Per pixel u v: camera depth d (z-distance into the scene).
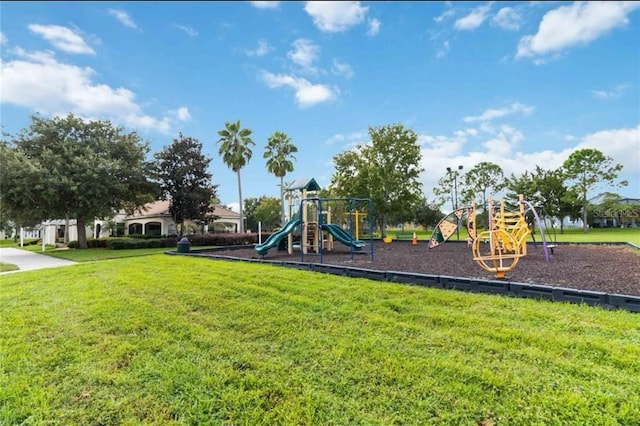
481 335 2.97
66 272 7.23
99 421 2.05
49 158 15.73
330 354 2.74
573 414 1.90
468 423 1.90
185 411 2.12
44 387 2.41
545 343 2.74
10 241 38.81
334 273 6.09
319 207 9.10
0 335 3.36
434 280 4.79
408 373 2.40
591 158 28.00
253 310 3.88
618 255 8.39
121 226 29.09
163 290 4.96
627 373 2.26
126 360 2.79
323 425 1.94
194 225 26.34
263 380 2.40
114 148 18.33
